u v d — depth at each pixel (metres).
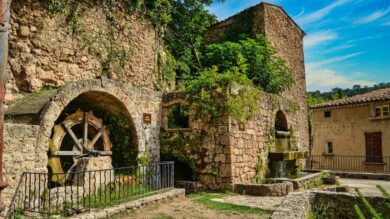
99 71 9.77
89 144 9.51
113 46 10.22
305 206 4.98
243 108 10.40
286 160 12.87
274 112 12.68
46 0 8.55
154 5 11.80
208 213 6.95
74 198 7.25
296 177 12.49
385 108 18.83
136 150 10.01
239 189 9.50
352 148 20.27
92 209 6.44
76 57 9.17
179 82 14.20
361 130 19.91
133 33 11.00
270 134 12.16
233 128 10.02
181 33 16.05
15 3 8.03
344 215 5.51
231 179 9.66
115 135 10.50
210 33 18.33
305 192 5.87
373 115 19.27
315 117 22.59
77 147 9.20
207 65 15.80
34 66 8.28
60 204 6.89
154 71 11.84
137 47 11.12
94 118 9.80
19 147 6.52
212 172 10.00
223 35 17.45
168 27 15.55
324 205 5.71
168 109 11.12
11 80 7.96
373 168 18.97
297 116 15.08
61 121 8.97
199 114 10.42
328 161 21.33
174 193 8.49
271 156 11.82
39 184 6.26
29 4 8.25
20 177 6.47
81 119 9.42
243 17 17.06
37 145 6.91
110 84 9.06
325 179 13.09
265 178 11.38
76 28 9.20
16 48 8.02
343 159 20.55
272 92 14.44
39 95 7.93
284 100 13.72
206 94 10.23
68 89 7.82
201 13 16.45
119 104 9.62
